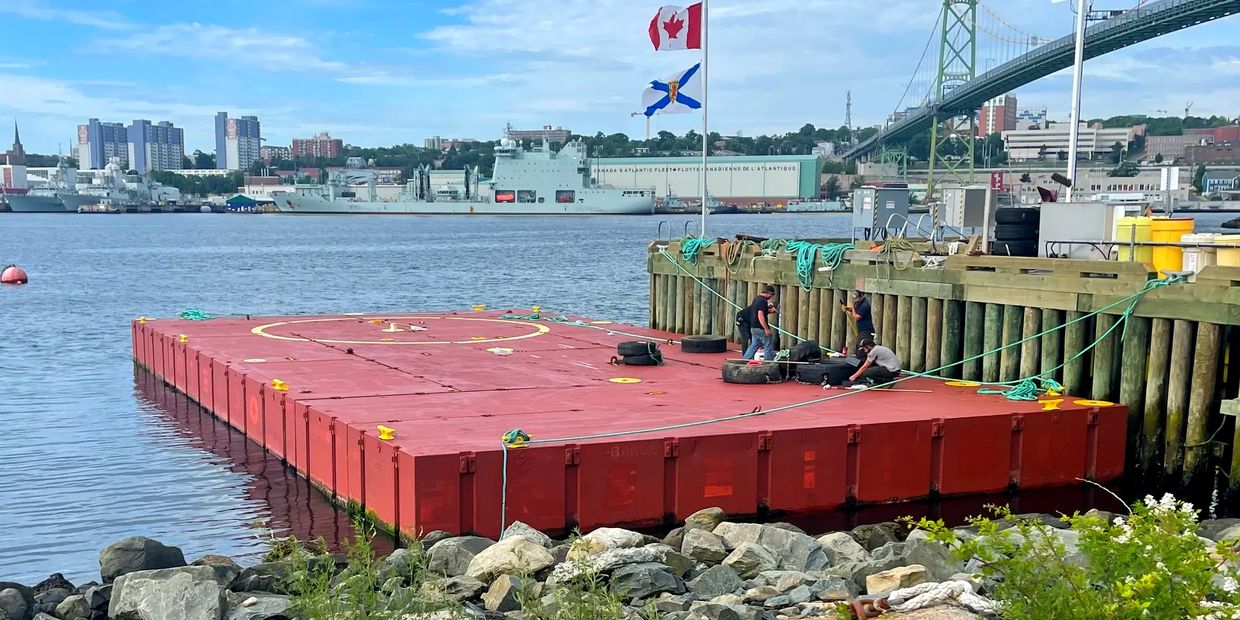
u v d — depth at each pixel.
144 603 10.16
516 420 15.94
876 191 27.09
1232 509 16.25
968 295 20.70
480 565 11.02
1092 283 18.25
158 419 23.75
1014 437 16.64
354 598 8.29
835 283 24.27
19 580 13.77
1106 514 13.70
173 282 70.75
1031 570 7.34
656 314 31.89
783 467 15.17
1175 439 17.09
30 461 19.95
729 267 28.06
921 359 22.06
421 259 95.44
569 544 11.79
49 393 27.52
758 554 11.58
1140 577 7.04
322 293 62.53
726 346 24.72
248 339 26.44
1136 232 20.56
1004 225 23.05
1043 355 19.33
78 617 10.48
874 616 9.10
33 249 117.69
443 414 16.45
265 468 18.88
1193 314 16.64
